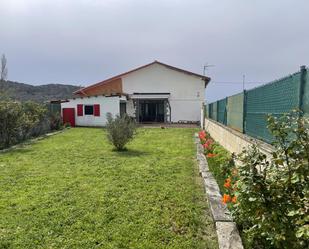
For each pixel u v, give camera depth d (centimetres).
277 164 308
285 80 486
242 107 811
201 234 443
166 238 427
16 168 886
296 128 301
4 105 1435
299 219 272
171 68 3409
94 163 957
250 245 377
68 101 2928
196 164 944
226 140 1065
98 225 466
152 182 720
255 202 320
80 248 398
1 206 549
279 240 299
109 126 1257
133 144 1438
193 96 3434
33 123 1705
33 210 530
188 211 527
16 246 403
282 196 306
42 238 425
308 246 275
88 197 602
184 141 1578
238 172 363
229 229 432
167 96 3391
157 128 2520
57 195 616
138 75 3475
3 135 1416
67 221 481
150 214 512
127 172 826
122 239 422
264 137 590
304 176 275
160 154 1141
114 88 3488
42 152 1194
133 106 3416
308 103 402
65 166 912
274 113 538
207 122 2064
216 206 522
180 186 685
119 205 555
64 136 1864
